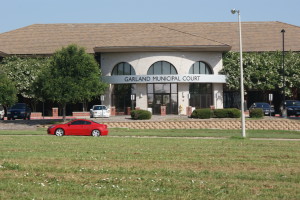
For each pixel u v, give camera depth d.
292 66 61.53
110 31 72.88
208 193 11.29
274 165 16.02
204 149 21.38
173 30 63.69
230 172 14.38
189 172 14.19
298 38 68.62
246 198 10.83
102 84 49.84
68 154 18.69
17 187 11.65
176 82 56.50
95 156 18.06
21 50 65.81
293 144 24.92
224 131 39.34
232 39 69.19
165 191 11.40
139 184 12.29
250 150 21.14
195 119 44.78
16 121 47.00
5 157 17.44
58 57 45.62
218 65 59.66
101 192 11.22
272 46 66.69
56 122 44.78
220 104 59.34
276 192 11.51
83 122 32.59
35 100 62.12
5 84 49.00
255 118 45.31
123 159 17.27
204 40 59.88
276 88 62.84
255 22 75.06
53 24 74.62
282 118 45.44
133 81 56.53
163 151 20.25
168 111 58.00
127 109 57.66
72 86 44.34
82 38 70.19
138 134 34.09
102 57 59.25
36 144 23.31
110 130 39.59
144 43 58.50
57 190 11.41
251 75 61.31
